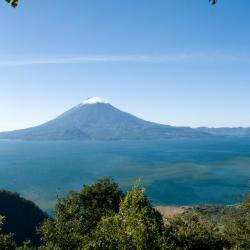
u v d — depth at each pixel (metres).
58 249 26.00
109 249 22.08
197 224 26.75
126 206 24.23
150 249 21.66
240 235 32.00
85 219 32.66
